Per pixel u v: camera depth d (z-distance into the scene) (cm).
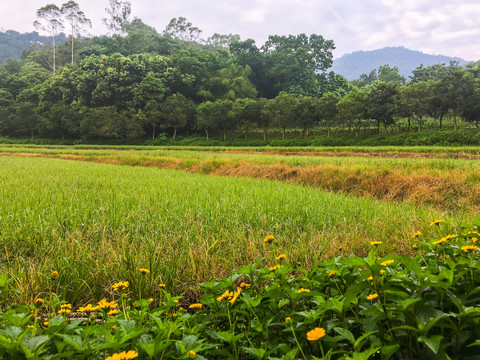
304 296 184
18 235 446
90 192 827
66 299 316
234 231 475
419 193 931
